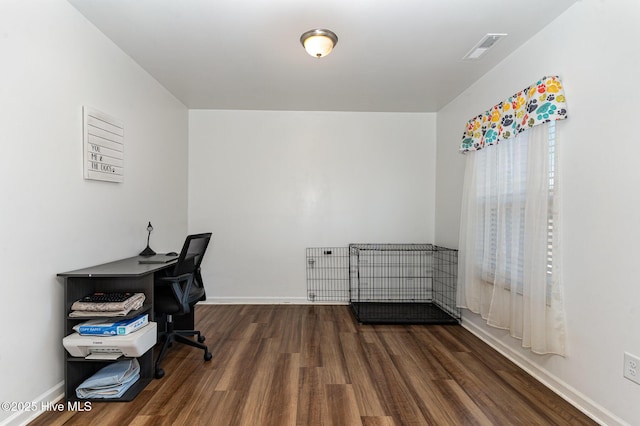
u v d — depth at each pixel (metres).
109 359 1.85
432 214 4.01
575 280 1.83
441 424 1.66
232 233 3.90
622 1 1.56
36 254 1.70
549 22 2.02
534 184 2.02
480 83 2.91
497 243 2.43
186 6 1.90
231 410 1.77
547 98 1.92
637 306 1.49
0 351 1.51
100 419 1.68
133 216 2.65
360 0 1.83
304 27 2.12
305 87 3.17
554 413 1.76
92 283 2.09
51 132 1.78
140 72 2.73
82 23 2.01
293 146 3.92
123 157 2.48
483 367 2.28
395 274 4.01
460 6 1.88
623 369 1.55
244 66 2.72
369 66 2.70
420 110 3.90
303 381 2.07
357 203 3.97
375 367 2.27
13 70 1.55
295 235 3.94
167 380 2.09
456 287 3.41
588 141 1.74
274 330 3.01
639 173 1.49
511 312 2.27
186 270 2.40
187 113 3.82
